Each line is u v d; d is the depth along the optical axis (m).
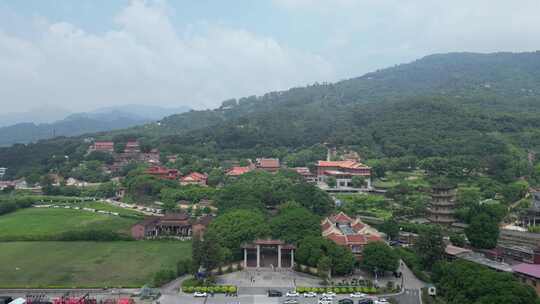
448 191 189.25
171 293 124.12
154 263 154.38
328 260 133.38
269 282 133.12
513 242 159.00
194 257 134.50
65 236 187.00
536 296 97.81
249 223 154.00
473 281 104.69
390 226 174.50
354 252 146.25
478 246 150.25
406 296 120.69
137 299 119.69
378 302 115.06
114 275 141.00
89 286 128.75
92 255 164.62
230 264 144.62
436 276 126.44
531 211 182.50
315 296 121.44
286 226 152.38
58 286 128.00
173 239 189.88
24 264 152.88
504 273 105.81
